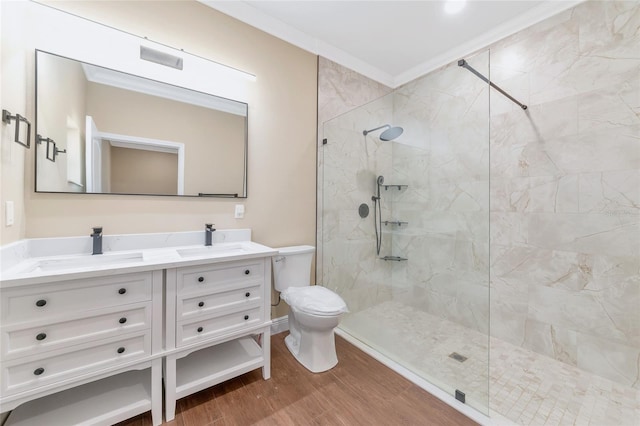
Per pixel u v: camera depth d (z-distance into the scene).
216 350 1.74
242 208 2.08
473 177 2.08
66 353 1.08
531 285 2.04
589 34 1.77
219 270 1.46
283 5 2.03
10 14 1.17
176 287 1.32
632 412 1.41
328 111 2.59
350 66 2.74
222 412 1.39
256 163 2.15
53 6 1.41
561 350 1.89
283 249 2.19
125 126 1.62
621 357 1.65
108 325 1.16
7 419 1.15
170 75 1.78
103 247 1.54
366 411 1.42
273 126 2.24
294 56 2.35
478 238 2.08
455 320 2.25
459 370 1.74
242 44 2.05
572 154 1.85
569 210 1.86
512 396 1.54
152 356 1.27
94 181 1.52
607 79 1.70
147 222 1.69
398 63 2.85
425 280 2.46
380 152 2.68
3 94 1.12
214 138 1.94
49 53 1.39
